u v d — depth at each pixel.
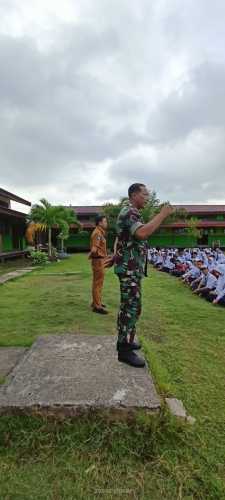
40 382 2.26
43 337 3.35
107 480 1.60
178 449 1.81
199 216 31.42
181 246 30.08
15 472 1.65
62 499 1.48
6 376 2.48
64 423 1.92
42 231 22.17
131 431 1.89
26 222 19.25
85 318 4.70
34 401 1.98
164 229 29.86
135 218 2.33
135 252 2.40
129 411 1.95
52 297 6.46
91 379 2.30
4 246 16.83
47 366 2.55
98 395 2.06
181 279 9.50
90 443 1.83
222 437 1.92
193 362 3.07
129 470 1.67
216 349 3.47
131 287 2.42
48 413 1.95
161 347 3.50
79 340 3.23
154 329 4.22
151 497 1.50
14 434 1.87
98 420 1.93
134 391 2.13
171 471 1.66
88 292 7.09
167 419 1.94
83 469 1.67
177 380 2.67
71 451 1.79
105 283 8.58
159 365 2.83
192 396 2.40
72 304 5.75
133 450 1.79
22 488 1.54
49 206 18.47
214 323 4.57
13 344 3.45
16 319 4.66
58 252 22.45
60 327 4.21
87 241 29.73
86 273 11.05
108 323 4.42
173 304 5.98
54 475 1.63
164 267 12.68
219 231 30.44
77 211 31.17
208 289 6.52
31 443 1.83
